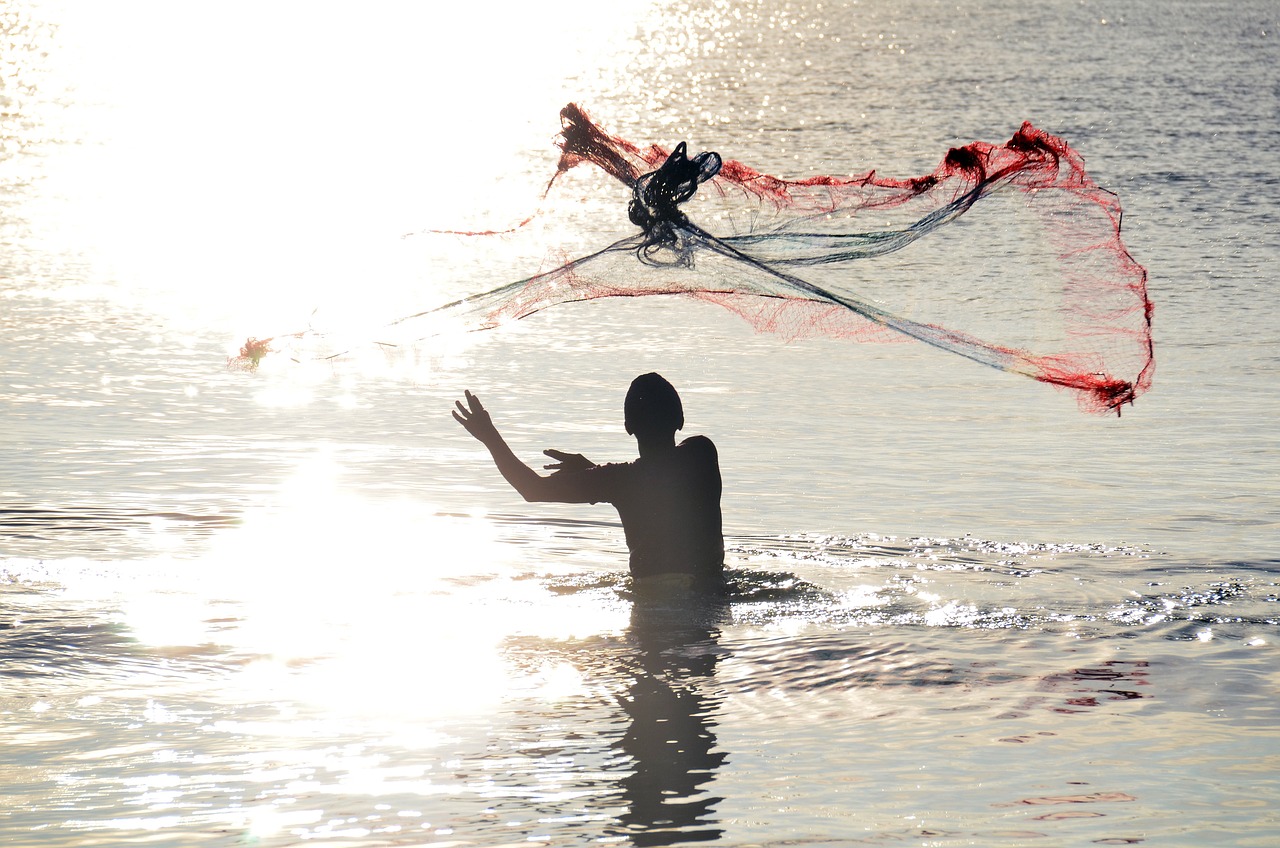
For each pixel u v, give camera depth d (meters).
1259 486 14.52
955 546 12.16
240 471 14.88
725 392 19.45
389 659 9.12
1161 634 9.68
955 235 29.16
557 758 7.55
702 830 6.69
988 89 63.88
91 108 61.47
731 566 11.45
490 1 142.12
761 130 51.66
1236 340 22.11
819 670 8.94
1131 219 32.78
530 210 36.34
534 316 25.19
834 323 12.07
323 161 47.56
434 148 51.06
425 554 11.77
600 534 12.50
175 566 11.29
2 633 9.52
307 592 10.50
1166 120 51.56
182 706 8.32
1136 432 17.09
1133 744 7.77
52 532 12.24
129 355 21.36
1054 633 9.72
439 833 6.64
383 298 25.94
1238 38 89.12
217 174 44.25
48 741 7.77
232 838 6.57
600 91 68.94
